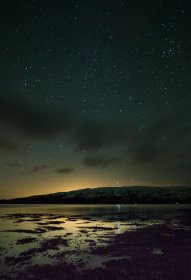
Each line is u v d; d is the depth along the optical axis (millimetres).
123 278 13273
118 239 25625
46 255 18703
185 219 47969
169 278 13180
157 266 15406
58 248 21328
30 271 14609
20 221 47250
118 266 15508
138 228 34469
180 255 18297
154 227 35344
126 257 17859
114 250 20219
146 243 23219
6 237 27953
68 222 44656
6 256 18453
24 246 22438
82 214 65938
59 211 82625
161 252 19391
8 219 52094
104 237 27109
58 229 34625
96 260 17125
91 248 21141
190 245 22188
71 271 14539
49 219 51469
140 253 19078
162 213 65938
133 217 53875
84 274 13984
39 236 28500
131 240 24922
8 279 13180
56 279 13156
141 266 15438
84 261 16875
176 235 27906
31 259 17516
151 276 13523
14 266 15727
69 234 29797
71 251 20031
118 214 64188
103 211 79312
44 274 14008
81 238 26656
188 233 29375
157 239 25344
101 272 14312
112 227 36000
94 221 46000
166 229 33031
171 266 15367
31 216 60375
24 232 31953
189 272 14172
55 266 15641
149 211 75875
